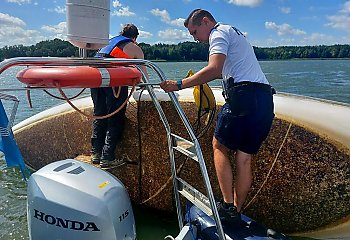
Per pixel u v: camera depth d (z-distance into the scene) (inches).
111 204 83.7
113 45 131.1
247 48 97.1
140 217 141.8
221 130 97.6
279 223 125.0
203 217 99.2
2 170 190.4
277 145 121.3
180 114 92.5
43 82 74.2
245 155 97.9
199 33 102.3
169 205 138.6
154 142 135.9
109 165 132.4
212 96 119.0
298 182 119.8
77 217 81.2
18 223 134.4
